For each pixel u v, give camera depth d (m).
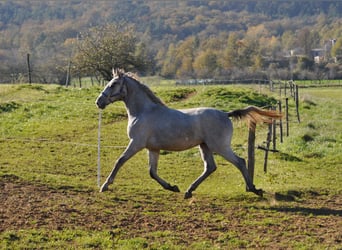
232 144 20.17
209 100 30.20
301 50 112.31
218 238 9.48
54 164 16.66
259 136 22.08
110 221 10.19
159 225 10.12
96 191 12.37
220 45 98.12
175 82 65.94
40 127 22.97
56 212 10.42
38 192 11.74
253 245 9.23
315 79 80.50
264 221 10.49
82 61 52.22
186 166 17.05
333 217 10.90
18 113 25.61
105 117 25.28
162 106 12.26
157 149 12.21
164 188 12.60
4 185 12.09
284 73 80.56
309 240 9.45
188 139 11.98
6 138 20.38
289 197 12.65
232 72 80.12
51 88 34.03
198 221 10.43
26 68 58.38
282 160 17.67
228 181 14.89
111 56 52.00
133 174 15.66
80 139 20.95
